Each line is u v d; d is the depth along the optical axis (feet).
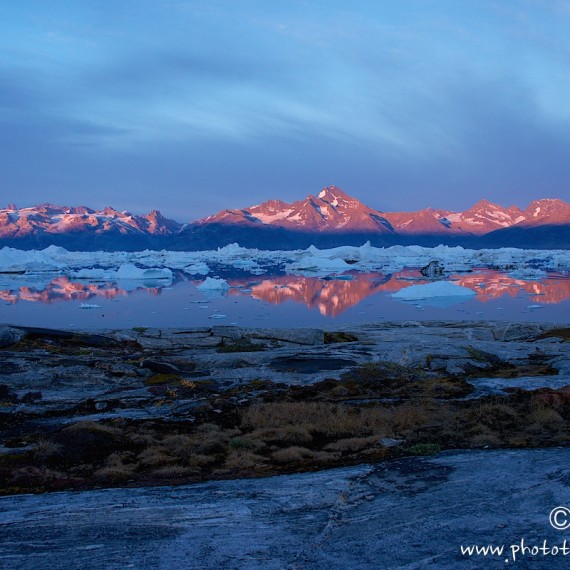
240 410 56.08
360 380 68.28
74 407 58.54
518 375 70.95
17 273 393.09
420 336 100.53
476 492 32.27
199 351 90.58
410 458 40.78
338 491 34.12
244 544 26.91
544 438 44.98
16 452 44.04
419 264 506.89
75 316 168.35
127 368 72.79
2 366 68.85
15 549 27.04
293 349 86.58
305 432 47.96
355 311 176.04
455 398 59.41
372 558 24.80
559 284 271.69
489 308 179.01
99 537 28.19
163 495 34.40
